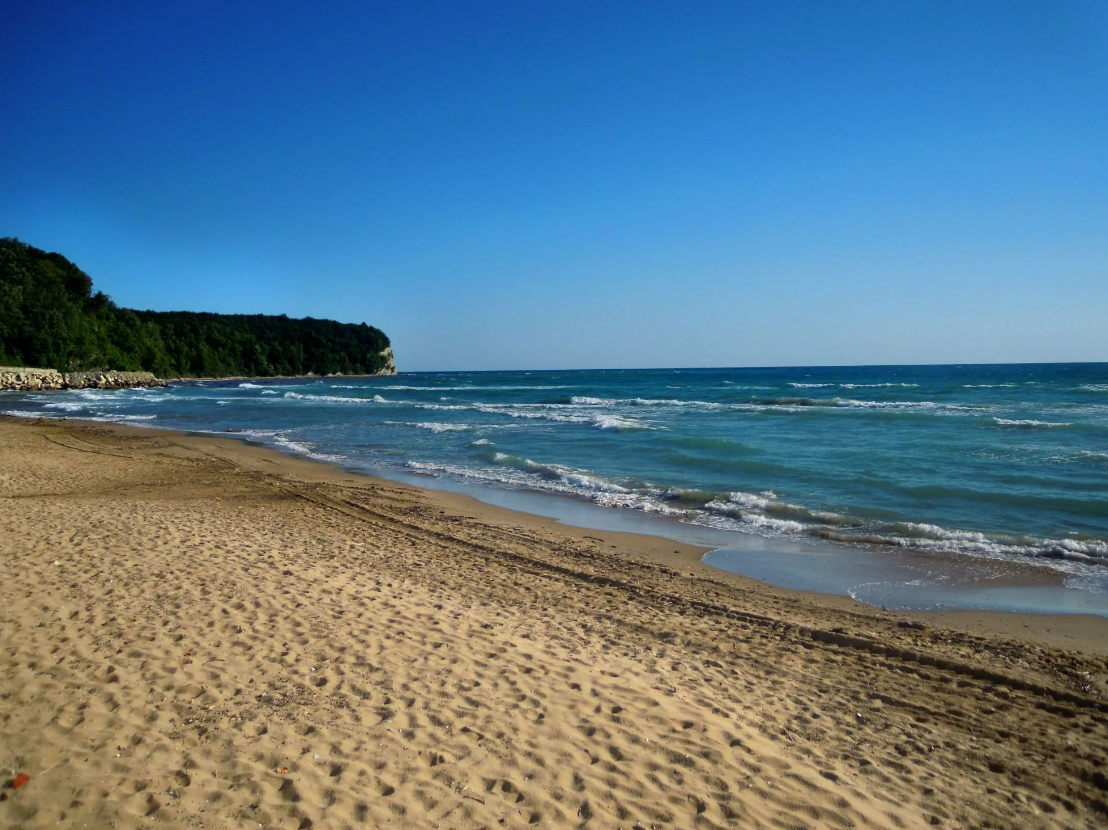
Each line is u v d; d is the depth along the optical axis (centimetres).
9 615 558
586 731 439
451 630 605
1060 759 452
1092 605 775
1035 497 1260
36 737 384
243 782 358
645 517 1222
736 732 455
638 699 491
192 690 454
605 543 1041
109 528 897
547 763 399
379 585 736
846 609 759
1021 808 395
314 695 459
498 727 435
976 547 1004
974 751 459
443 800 357
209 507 1180
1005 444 1892
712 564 936
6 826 311
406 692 473
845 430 2334
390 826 333
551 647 587
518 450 2045
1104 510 1184
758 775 405
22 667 466
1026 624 717
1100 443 1884
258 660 507
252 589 670
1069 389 4600
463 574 836
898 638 668
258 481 1509
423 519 1169
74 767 359
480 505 1319
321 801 347
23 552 748
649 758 413
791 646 645
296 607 628
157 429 2694
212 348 11150
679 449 1955
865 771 423
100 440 2262
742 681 552
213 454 1980
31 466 1602
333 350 14450
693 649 623
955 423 2494
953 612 755
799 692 541
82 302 8494
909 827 369
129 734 394
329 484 1495
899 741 468
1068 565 921
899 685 563
